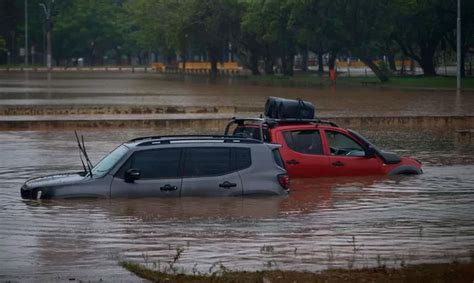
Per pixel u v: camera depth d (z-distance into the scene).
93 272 13.66
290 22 103.62
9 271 13.78
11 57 186.50
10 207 19.50
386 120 45.47
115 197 19.83
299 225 17.81
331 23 101.56
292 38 112.38
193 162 20.06
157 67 166.88
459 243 16.14
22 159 29.80
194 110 53.41
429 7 96.19
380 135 39.22
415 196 21.50
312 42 105.25
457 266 13.89
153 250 15.43
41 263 14.35
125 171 19.94
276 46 129.50
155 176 19.91
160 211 18.97
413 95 73.75
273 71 134.50
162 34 153.38
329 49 111.88
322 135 23.62
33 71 159.50
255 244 15.94
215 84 100.44
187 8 129.12
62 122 43.44
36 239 16.31
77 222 17.88
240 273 13.35
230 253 15.17
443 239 16.53
